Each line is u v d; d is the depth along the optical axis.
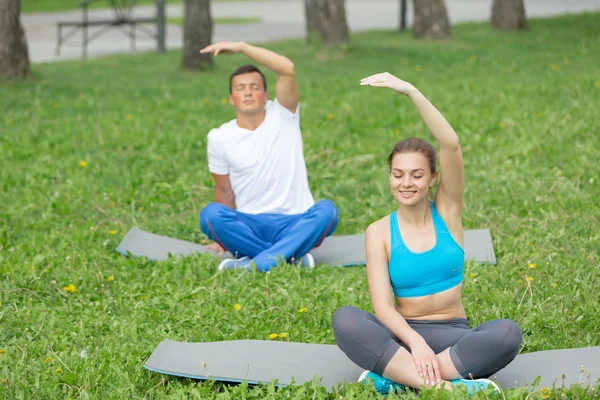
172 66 19.69
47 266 7.24
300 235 7.14
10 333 5.96
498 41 22.16
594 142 10.67
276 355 5.33
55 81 16.80
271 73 18.50
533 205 8.53
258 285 6.76
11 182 10.06
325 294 6.48
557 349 5.38
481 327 4.72
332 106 13.87
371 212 8.73
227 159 7.32
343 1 20.66
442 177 4.99
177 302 6.43
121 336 5.81
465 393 4.49
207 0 18.67
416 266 4.94
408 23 30.81
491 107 13.12
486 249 7.39
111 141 11.80
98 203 9.27
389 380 4.76
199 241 8.28
